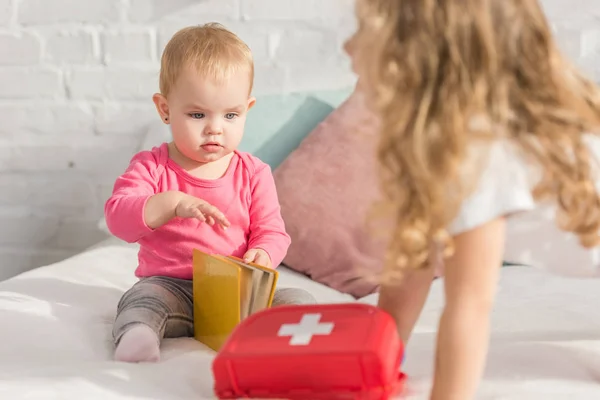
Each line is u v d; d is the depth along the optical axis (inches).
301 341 38.5
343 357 36.9
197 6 89.3
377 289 69.0
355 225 72.2
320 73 88.6
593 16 84.4
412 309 43.8
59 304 57.4
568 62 40.3
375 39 37.7
